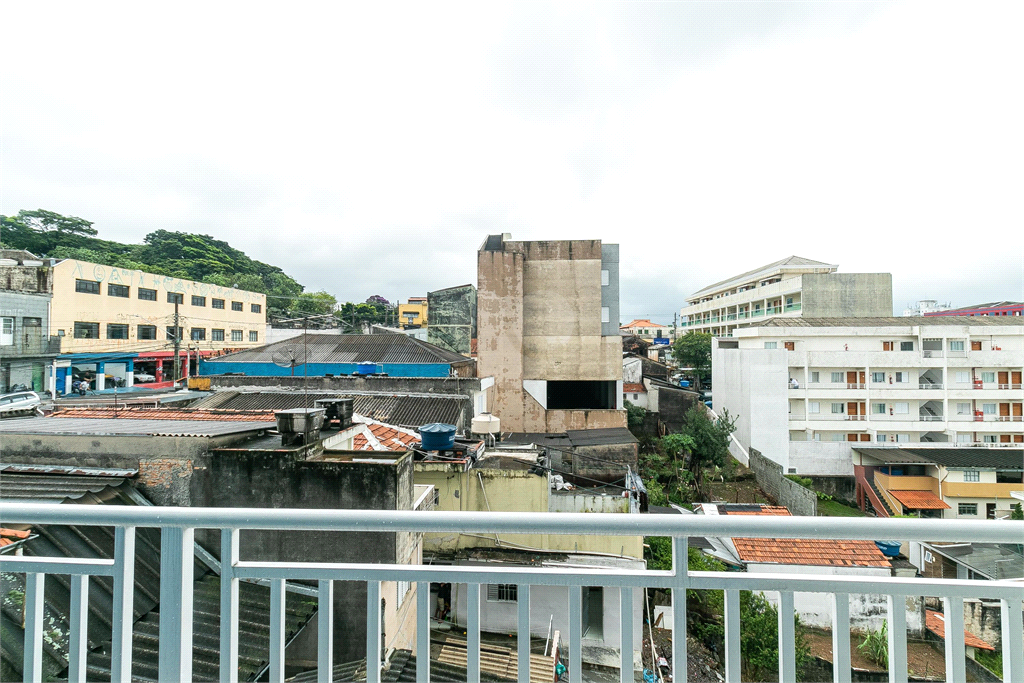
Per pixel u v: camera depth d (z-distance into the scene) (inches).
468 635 58.4
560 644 307.0
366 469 206.7
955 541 54.5
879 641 354.3
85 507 60.4
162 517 60.4
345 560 197.9
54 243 1568.7
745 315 1587.1
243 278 1952.5
